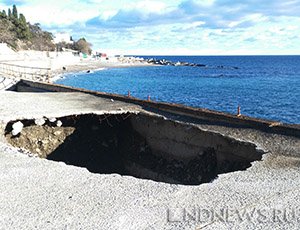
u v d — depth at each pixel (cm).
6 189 853
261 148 1180
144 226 693
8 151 1150
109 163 1770
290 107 3462
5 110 1633
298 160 1071
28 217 724
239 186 881
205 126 1459
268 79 6919
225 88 5269
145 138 1716
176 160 1549
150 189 863
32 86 2942
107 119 1777
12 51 7281
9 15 9731
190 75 7975
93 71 8038
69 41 13212
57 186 876
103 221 710
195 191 853
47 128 1655
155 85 5622
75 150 1720
